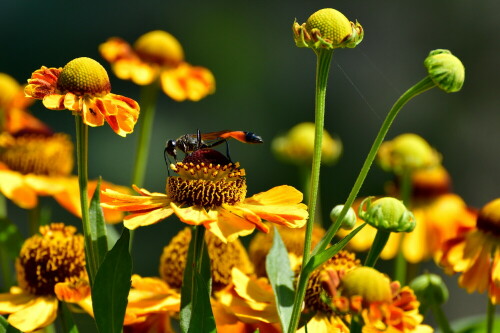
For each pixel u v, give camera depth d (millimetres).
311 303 574
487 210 620
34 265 586
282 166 1436
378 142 524
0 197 703
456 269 616
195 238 537
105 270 522
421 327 544
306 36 523
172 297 581
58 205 1102
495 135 1511
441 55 526
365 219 541
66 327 569
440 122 1512
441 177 793
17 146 712
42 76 536
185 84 729
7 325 558
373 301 513
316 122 524
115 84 1481
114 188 672
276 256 545
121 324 521
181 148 565
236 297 574
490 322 601
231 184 546
